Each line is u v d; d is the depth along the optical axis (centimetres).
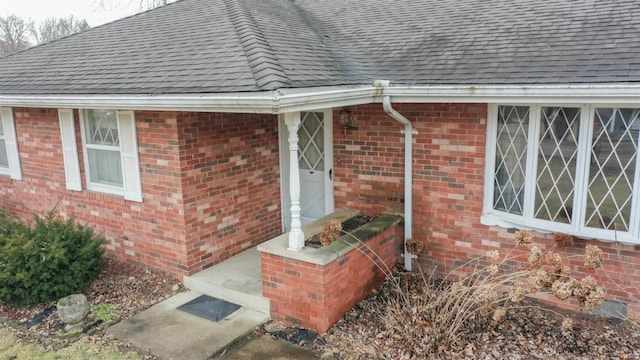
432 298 514
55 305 561
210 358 446
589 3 612
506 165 552
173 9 820
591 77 446
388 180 642
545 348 453
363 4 847
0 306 563
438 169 593
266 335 489
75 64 712
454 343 457
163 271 630
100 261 619
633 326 489
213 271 616
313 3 913
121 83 568
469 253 591
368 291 567
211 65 525
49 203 770
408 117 600
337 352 450
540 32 573
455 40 619
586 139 486
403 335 470
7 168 850
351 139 663
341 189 689
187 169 584
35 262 550
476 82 500
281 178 743
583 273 514
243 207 679
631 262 489
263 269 520
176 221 595
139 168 616
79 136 693
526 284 459
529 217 540
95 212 697
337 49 651
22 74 766
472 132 560
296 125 467
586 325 497
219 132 625
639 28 516
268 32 609
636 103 430
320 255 480
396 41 662
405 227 629
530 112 515
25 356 455
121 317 527
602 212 494
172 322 513
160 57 607
